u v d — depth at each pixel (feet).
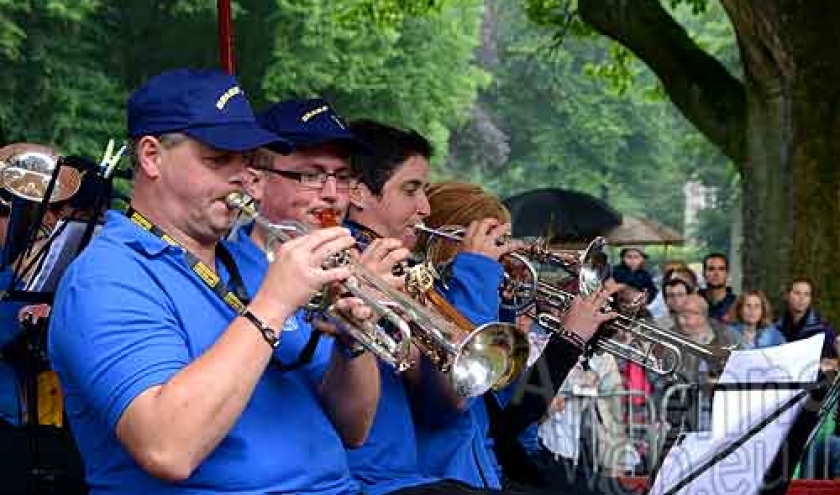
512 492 11.07
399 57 94.68
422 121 97.09
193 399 8.09
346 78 83.35
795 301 30.35
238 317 8.47
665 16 40.01
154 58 75.31
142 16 74.74
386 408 11.54
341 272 8.52
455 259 12.34
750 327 28.30
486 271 12.22
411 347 9.80
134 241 8.96
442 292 12.60
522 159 135.95
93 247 8.99
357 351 9.95
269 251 9.77
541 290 13.34
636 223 57.98
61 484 12.65
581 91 135.44
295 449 9.36
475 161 134.10
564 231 35.81
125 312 8.58
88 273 8.77
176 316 8.93
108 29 74.49
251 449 9.12
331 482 9.68
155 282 8.93
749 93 35.96
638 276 38.75
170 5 74.95
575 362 13.28
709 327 27.50
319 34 80.12
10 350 12.62
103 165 12.14
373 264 9.58
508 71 135.54
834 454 17.43
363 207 12.68
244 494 9.05
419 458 12.30
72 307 8.70
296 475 9.33
